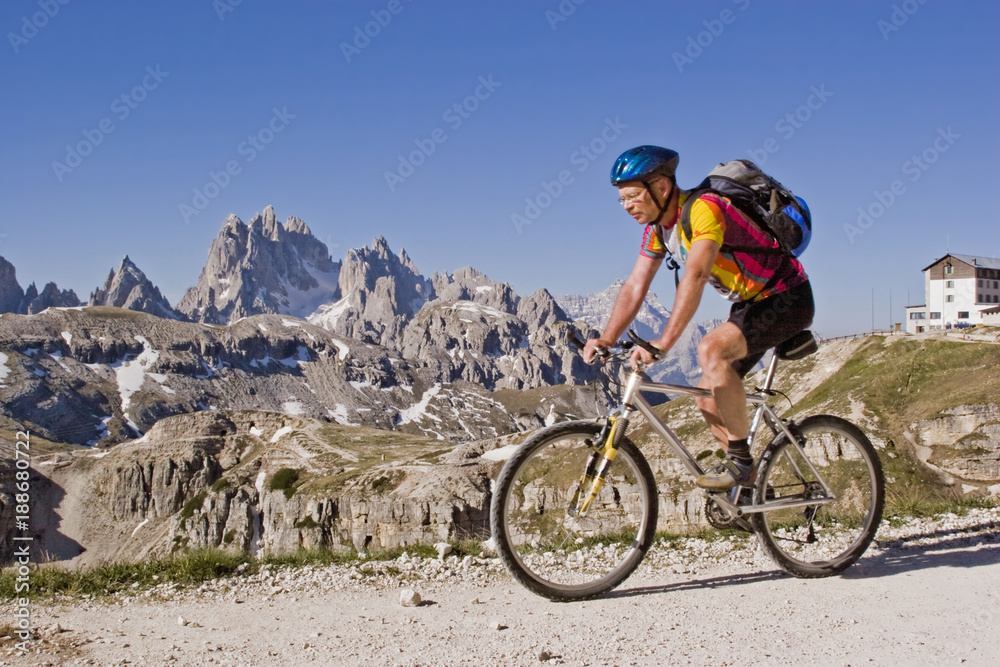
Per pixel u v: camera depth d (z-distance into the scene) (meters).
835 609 4.80
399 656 4.24
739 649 4.09
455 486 117.81
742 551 6.71
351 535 122.81
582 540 5.44
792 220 4.99
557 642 4.32
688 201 5.01
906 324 144.25
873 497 5.91
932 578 5.47
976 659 3.82
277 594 6.39
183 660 4.41
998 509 8.18
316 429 178.50
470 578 6.50
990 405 35.25
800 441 5.81
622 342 5.29
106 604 6.15
